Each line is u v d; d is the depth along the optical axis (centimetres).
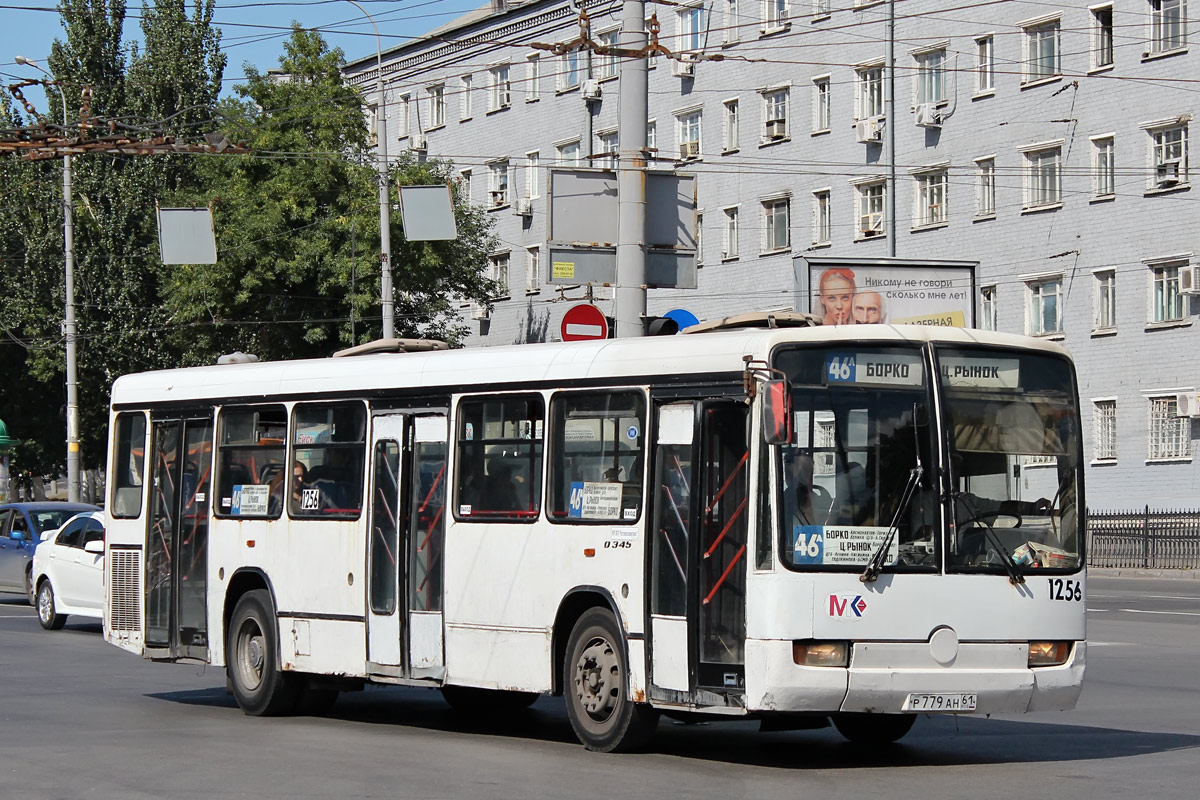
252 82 4616
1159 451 4397
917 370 1114
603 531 1191
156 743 1257
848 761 1153
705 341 1142
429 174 4906
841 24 5144
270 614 1479
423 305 4841
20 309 5431
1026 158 4697
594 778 1062
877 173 5044
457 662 1303
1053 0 4600
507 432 1284
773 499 1067
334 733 1338
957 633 1090
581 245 1820
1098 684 1681
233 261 4509
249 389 1545
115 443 1705
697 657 1109
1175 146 4350
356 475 1416
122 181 5369
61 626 2497
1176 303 4362
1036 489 1134
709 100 5591
